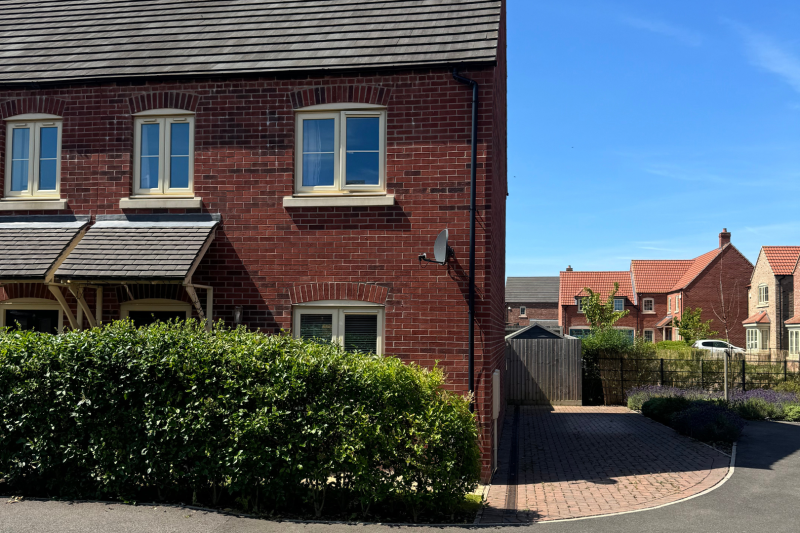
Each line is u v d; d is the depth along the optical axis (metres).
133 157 10.28
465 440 6.98
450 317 9.28
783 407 15.36
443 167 9.45
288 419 6.82
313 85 9.87
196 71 10.06
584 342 20.08
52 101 10.42
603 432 13.23
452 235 9.38
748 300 49.03
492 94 9.45
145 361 6.95
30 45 11.45
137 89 10.25
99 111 10.34
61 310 10.13
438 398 7.20
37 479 7.26
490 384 9.16
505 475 9.34
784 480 8.97
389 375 7.03
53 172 10.48
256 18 11.43
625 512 7.31
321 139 9.92
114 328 7.43
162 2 12.28
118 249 9.31
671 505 7.64
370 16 10.98
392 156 9.59
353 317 9.62
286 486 6.81
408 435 6.88
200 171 10.02
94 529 6.10
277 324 9.66
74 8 12.47
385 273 9.48
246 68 9.97
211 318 9.56
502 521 6.89
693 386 18.53
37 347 7.15
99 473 7.00
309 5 11.56
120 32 11.53
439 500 6.85
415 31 10.32
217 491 7.18
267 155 9.91
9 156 10.59
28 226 10.12
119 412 6.97
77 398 7.05
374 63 9.66
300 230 9.73
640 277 57.31
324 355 7.10
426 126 9.53
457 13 10.62
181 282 8.78
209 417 6.86
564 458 10.57
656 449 11.30
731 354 20.16
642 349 19.22
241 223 9.88
